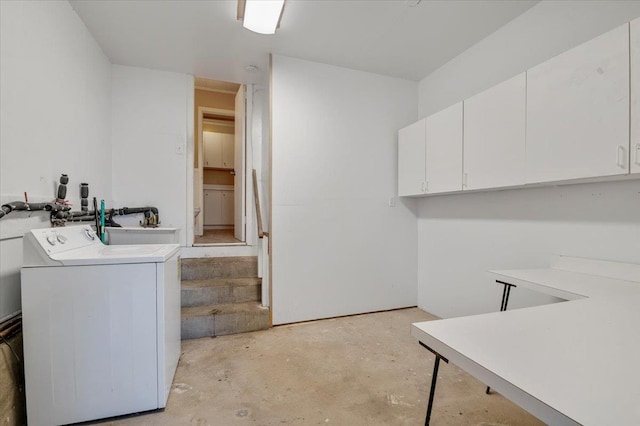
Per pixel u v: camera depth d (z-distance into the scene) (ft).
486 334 2.99
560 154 5.53
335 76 10.14
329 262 10.02
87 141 8.04
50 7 6.15
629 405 1.89
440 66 10.22
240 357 7.30
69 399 4.94
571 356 2.52
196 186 16.06
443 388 6.09
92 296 5.03
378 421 5.14
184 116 10.85
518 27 7.61
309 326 9.34
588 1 6.10
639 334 3.00
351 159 10.34
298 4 7.14
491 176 7.04
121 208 9.91
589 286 4.91
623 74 4.60
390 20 7.77
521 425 5.01
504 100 6.70
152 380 5.31
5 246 4.93
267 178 10.02
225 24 7.88
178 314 7.00
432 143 9.02
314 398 5.74
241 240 12.55
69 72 6.98
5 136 4.86
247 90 11.99
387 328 9.18
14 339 4.74
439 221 10.22
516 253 7.56
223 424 5.04
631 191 5.41
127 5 7.10
